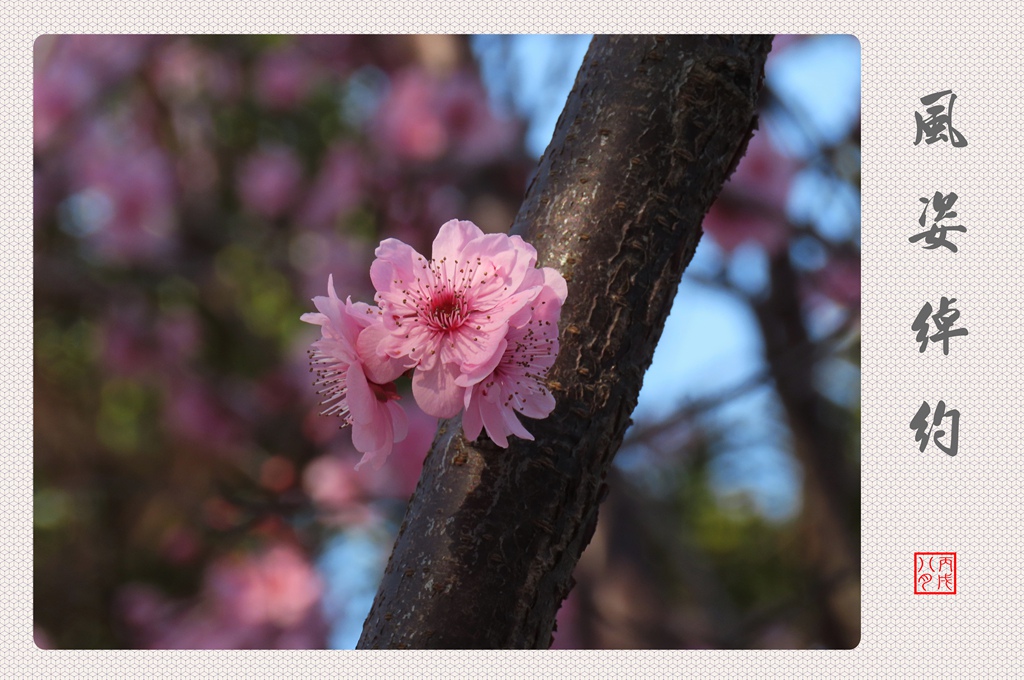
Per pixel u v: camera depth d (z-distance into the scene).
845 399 0.99
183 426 1.07
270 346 1.13
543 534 0.43
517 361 0.43
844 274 0.94
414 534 0.43
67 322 1.11
